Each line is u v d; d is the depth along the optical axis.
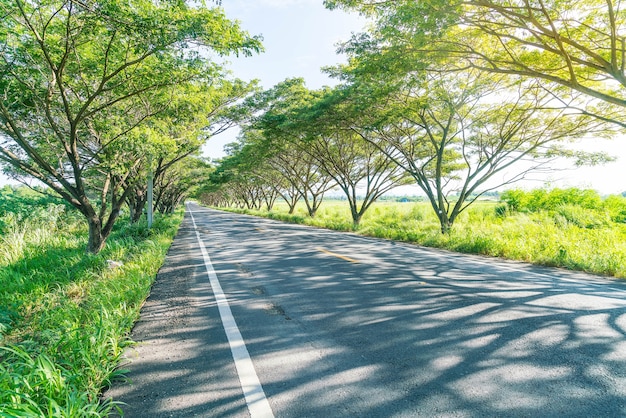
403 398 2.54
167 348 3.48
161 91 8.72
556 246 9.11
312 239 14.16
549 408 2.40
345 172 23.22
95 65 7.78
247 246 11.81
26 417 1.94
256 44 6.70
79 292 5.89
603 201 21.64
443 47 8.16
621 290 5.63
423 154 20.11
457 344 3.48
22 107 8.30
